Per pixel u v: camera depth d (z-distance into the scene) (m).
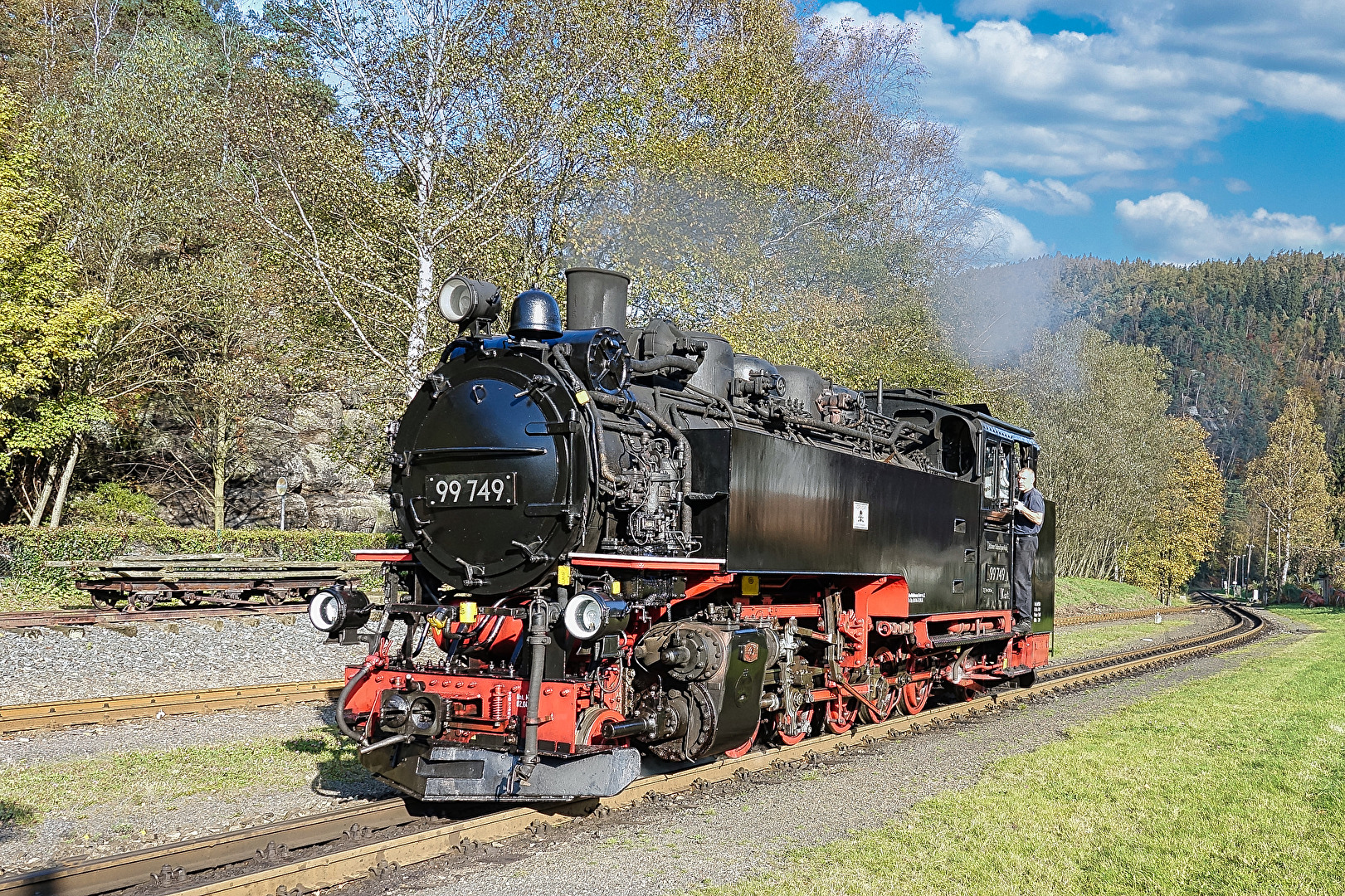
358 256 17.02
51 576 18.05
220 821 5.93
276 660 12.84
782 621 8.28
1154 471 44.34
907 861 5.36
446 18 16.83
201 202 23.08
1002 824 6.13
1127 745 8.77
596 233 18.64
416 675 6.36
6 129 18.88
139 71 24.08
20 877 4.48
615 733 6.16
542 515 6.45
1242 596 66.56
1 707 8.60
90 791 6.56
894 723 9.56
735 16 22.77
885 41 27.88
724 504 7.00
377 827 5.73
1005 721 10.30
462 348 7.48
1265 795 7.05
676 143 18.45
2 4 29.30
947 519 10.57
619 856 5.38
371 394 18.33
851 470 8.70
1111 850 5.64
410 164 17.22
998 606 12.09
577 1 17.12
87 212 21.98
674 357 7.57
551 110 17.28
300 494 27.59
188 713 9.44
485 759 5.94
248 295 23.08
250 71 19.56
